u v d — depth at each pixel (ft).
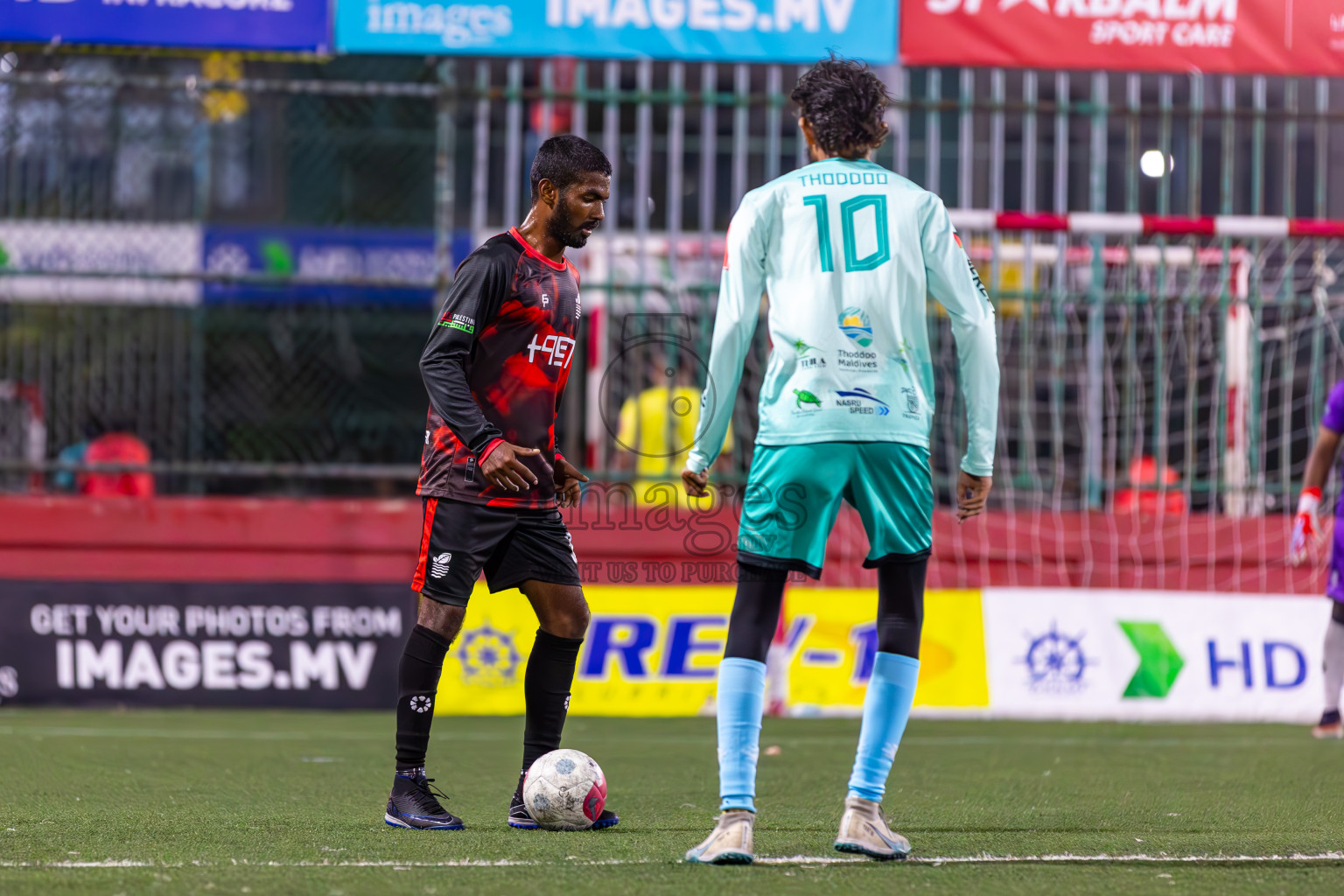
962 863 36.19
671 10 80.94
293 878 33.45
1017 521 88.69
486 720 83.51
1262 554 88.94
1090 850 38.78
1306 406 93.71
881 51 81.35
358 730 76.02
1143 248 93.40
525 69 116.47
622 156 123.75
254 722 80.07
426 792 42.57
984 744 72.54
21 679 84.94
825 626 86.79
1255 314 86.12
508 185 85.40
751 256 36.91
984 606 87.40
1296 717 86.89
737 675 36.17
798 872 34.37
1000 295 85.66
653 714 85.71
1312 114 84.43
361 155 133.80
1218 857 37.73
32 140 102.32
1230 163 85.87
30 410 96.63
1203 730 80.84
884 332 36.47
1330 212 114.11
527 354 41.55
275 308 124.88
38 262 101.81
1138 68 81.71
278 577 87.15
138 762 60.44
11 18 78.89
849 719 85.35
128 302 104.68
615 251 93.97
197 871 34.42
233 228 125.90
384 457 115.65
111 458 97.81
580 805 41.65
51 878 33.32
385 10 80.02
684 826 43.14
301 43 79.87
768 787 54.54
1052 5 81.56
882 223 36.65
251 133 130.00
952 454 90.99
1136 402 92.07
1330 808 48.73
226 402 114.52
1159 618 87.66
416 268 131.85
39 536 86.02
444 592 41.75
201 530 87.20
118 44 79.51
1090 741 74.08
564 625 43.11
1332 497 89.86
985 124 126.00
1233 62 81.87
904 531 36.76
